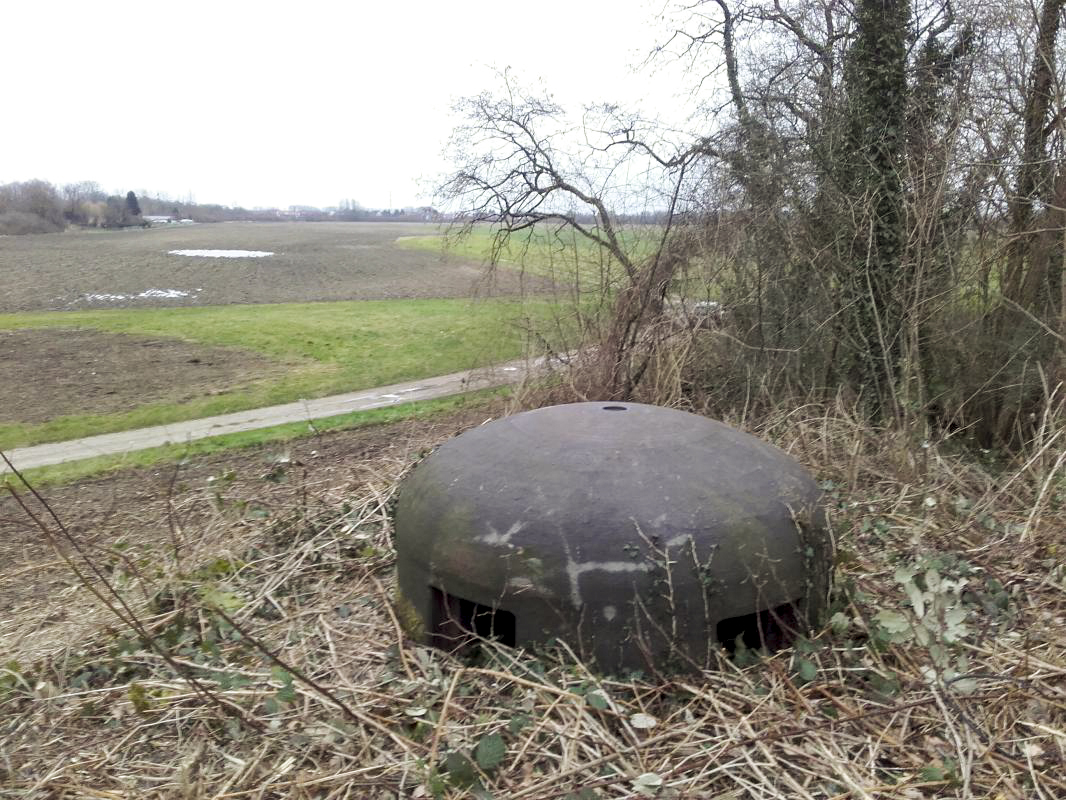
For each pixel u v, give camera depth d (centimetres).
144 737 404
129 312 2172
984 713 377
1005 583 495
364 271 3425
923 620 410
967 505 623
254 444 1055
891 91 918
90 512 819
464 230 1286
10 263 3488
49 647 500
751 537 403
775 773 344
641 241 1066
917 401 802
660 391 907
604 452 433
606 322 993
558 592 391
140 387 1384
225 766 375
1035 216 856
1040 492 588
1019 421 824
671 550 389
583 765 340
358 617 495
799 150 964
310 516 644
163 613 517
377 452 962
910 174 848
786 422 812
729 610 395
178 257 3900
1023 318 850
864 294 876
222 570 557
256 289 2819
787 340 948
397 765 355
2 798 366
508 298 1197
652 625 388
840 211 916
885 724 374
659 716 381
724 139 1014
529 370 965
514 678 383
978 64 916
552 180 1223
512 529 402
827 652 420
